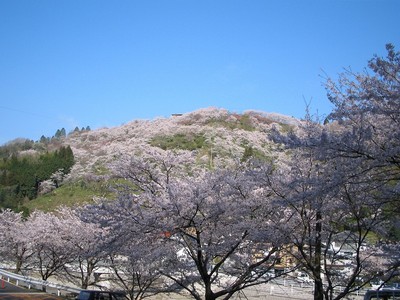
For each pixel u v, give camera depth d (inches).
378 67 341.4
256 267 554.9
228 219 532.4
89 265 972.6
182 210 498.0
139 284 763.4
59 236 1023.0
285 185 420.5
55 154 2768.2
